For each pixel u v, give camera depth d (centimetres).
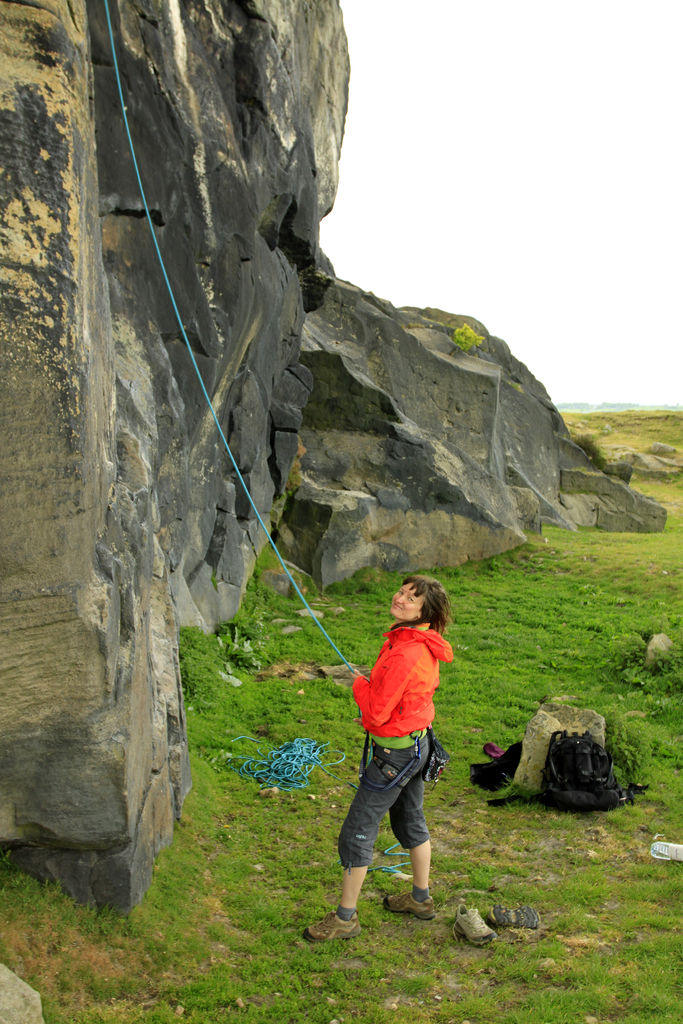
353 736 722
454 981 357
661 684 833
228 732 710
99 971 341
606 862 481
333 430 1711
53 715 350
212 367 795
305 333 1881
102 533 392
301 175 1092
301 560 1488
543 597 1412
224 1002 339
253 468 1266
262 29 853
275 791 587
